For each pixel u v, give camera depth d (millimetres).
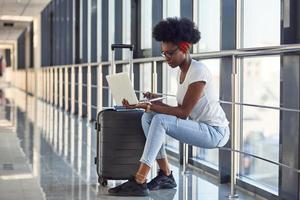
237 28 3795
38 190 3494
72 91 10781
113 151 3529
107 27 8516
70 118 9617
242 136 3709
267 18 3367
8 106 13055
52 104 13992
